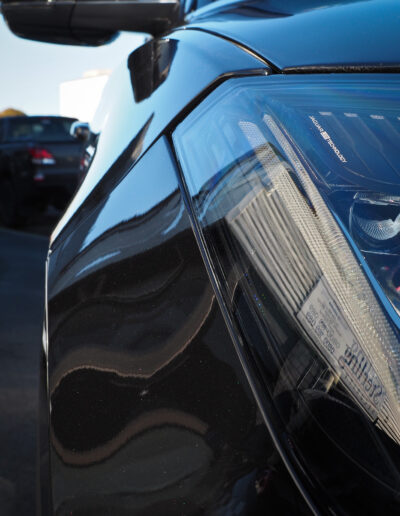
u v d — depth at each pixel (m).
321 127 0.81
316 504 0.58
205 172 0.84
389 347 0.61
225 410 0.66
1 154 8.43
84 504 0.80
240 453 0.63
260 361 0.66
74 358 0.92
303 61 0.93
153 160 0.95
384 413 0.59
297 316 0.66
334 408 0.61
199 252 0.77
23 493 1.91
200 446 0.66
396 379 0.60
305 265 0.68
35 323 3.65
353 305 0.64
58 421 0.92
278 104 0.84
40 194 8.31
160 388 0.73
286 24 1.05
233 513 0.61
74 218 1.14
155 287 0.81
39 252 6.18
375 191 0.75
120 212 0.96
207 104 0.92
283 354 0.65
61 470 0.88
